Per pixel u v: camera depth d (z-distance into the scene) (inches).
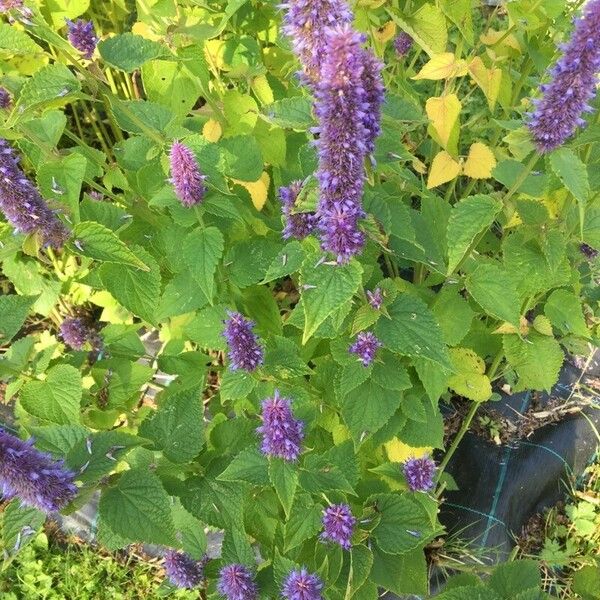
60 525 26.3
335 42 12.4
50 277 26.5
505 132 26.8
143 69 21.6
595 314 25.4
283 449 15.1
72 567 25.3
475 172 21.1
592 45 13.3
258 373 17.6
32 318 31.1
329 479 16.2
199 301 20.1
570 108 14.1
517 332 20.6
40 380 17.5
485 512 26.5
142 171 19.4
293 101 17.7
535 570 18.0
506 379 28.7
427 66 20.1
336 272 15.0
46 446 15.6
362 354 17.5
